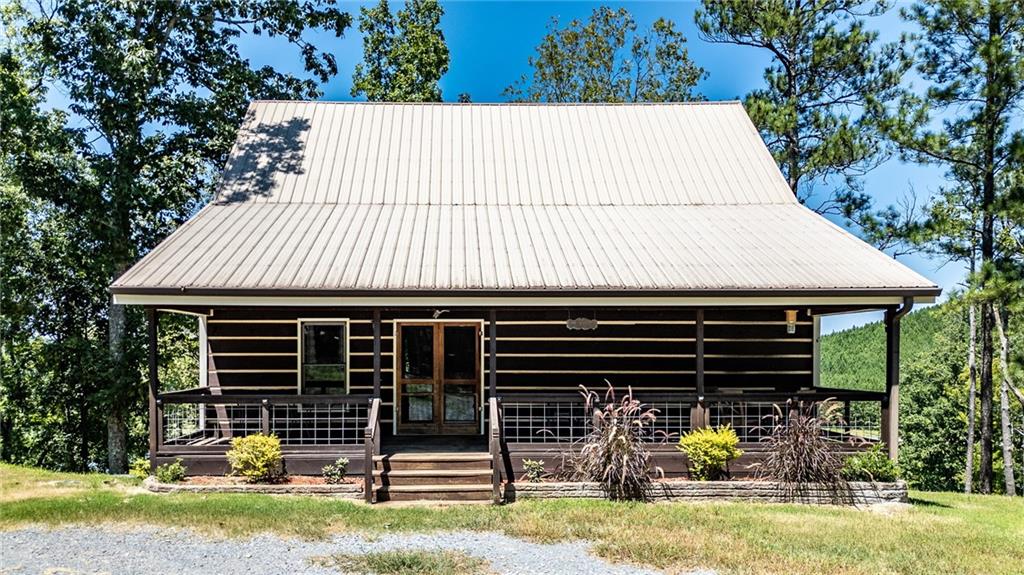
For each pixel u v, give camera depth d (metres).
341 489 11.49
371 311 15.09
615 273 12.60
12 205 20.30
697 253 13.57
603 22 38.34
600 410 13.08
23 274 21.38
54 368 21.19
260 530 9.35
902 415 37.50
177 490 11.46
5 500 10.84
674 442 13.31
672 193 16.89
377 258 13.05
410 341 15.20
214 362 14.83
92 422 23.97
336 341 15.03
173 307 12.86
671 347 15.21
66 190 18.33
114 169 18.31
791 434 11.88
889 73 22.03
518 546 8.90
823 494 11.62
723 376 15.26
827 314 15.48
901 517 10.84
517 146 18.48
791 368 15.33
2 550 8.46
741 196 16.81
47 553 8.37
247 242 13.60
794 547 9.01
